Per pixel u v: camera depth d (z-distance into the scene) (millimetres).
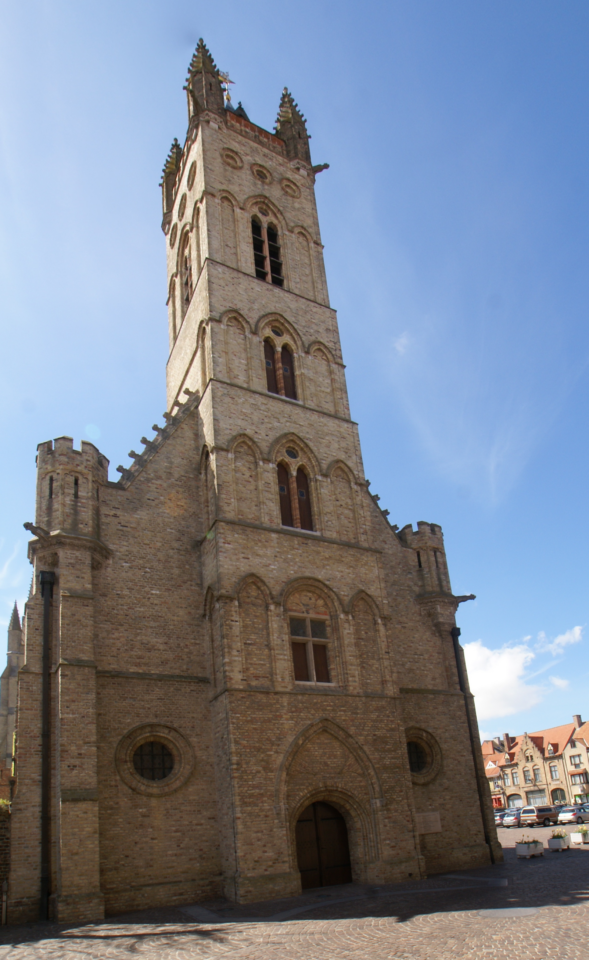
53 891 22359
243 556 28625
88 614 25734
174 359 40688
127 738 25328
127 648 26984
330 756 27094
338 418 35500
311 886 25859
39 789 23516
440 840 30344
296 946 15617
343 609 30266
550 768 117125
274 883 23719
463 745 33219
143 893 23297
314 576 30109
